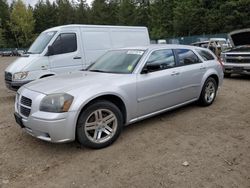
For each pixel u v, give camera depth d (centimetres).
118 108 460
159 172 359
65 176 361
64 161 402
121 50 580
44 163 398
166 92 539
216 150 417
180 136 476
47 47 840
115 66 530
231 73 1142
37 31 8312
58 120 393
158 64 529
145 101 501
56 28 891
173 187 326
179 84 568
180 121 554
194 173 354
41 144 464
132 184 336
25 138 493
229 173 351
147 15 6512
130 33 1077
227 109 635
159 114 595
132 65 509
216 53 1653
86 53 923
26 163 400
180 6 4884
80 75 504
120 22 6594
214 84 677
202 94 643
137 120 500
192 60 621
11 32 7769
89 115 420
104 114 443
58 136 398
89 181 347
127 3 6475
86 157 411
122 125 464
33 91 433
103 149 436
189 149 423
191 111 622
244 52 1073
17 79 797
